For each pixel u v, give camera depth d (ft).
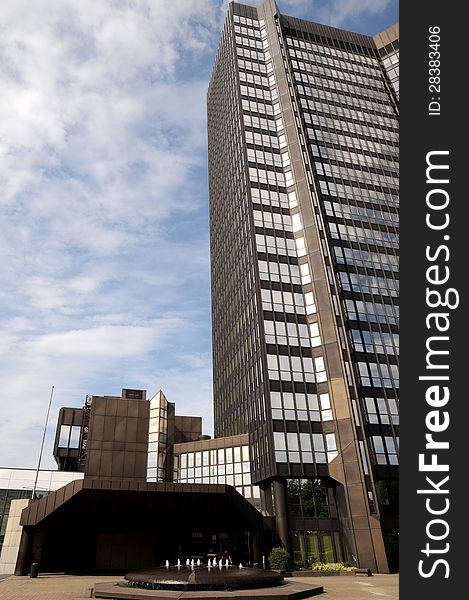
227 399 238.48
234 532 155.84
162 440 204.54
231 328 237.86
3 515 179.63
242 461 191.21
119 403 186.91
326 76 293.84
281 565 125.18
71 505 125.08
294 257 191.11
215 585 70.08
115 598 68.69
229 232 253.44
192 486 128.26
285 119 229.86
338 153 255.50
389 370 185.26
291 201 205.36
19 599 68.59
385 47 317.01
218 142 306.35
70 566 142.82
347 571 124.88
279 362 166.20
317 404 160.66
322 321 173.78
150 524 145.38
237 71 249.75
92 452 176.55
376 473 161.07
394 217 234.79
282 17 310.24
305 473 147.84
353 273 209.26
